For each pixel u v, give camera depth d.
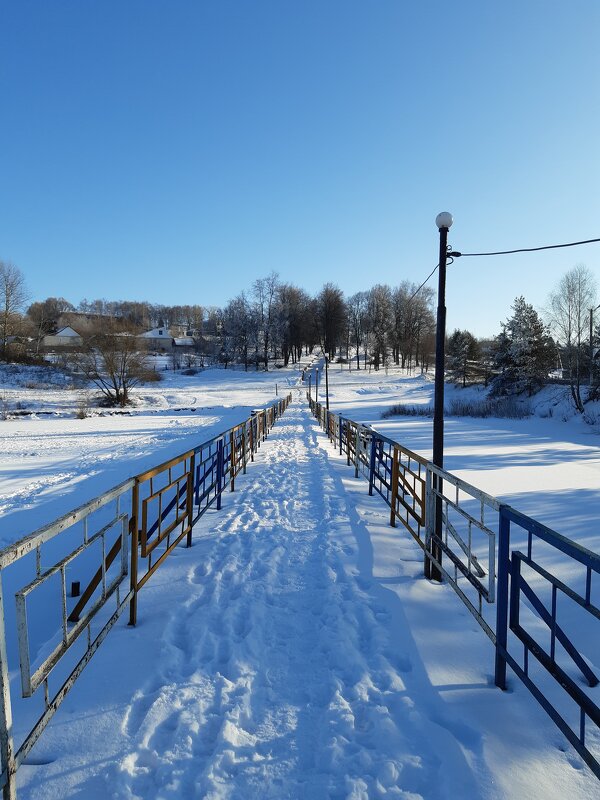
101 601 3.31
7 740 2.11
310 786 2.43
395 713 3.00
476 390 57.00
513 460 15.19
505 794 2.40
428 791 2.41
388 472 8.00
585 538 6.86
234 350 93.44
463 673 3.47
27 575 5.93
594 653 3.80
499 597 3.22
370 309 100.25
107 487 11.43
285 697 3.20
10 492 11.03
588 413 32.22
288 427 26.05
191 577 5.19
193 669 3.52
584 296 38.28
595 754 2.66
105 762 2.64
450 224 5.74
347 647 3.72
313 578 5.23
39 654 3.79
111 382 59.22
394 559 5.72
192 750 2.68
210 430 27.59
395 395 63.66
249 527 7.08
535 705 3.11
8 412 40.38
